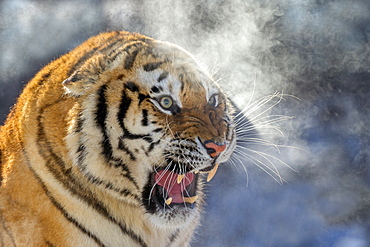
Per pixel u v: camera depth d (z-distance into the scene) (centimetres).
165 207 780
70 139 721
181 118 747
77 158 723
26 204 730
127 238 777
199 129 743
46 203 727
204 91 770
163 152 749
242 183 1541
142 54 766
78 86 730
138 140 741
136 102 737
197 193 848
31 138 744
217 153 747
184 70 762
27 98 785
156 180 750
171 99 746
